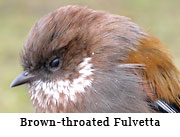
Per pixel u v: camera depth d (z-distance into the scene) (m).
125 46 4.90
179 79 5.22
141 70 4.86
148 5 16.20
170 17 15.29
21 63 5.45
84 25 4.98
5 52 13.49
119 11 15.55
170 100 4.99
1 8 16.89
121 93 4.80
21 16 16.08
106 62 4.85
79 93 4.89
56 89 5.02
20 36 14.52
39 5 16.70
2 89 11.38
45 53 5.02
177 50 13.07
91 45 4.89
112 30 4.98
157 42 5.17
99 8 15.62
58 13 5.12
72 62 4.93
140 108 4.80
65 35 4.93
